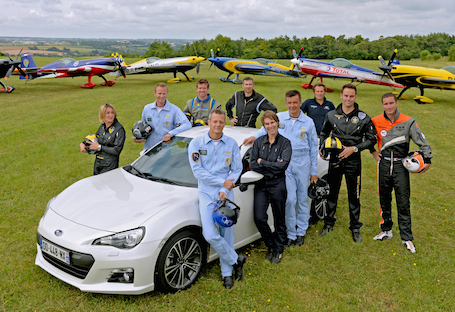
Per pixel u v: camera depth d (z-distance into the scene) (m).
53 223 3.06
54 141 8.41
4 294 3.03
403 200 3.88
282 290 3.16
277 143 3.49
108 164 4.34
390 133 3.82
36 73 18.61
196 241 3.20
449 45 102.56
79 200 3.32
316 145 4.00
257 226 3.59
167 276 3.00
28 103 13.66
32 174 6.20
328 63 18.69
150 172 3.83
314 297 3.10
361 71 18.12
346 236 4.25
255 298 3.07
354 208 4.11
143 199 3.24
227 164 3.20
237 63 20.28
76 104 13.38
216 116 3.06
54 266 3.09
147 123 4.74
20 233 4.11
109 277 2.82
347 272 3.49
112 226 2.87
